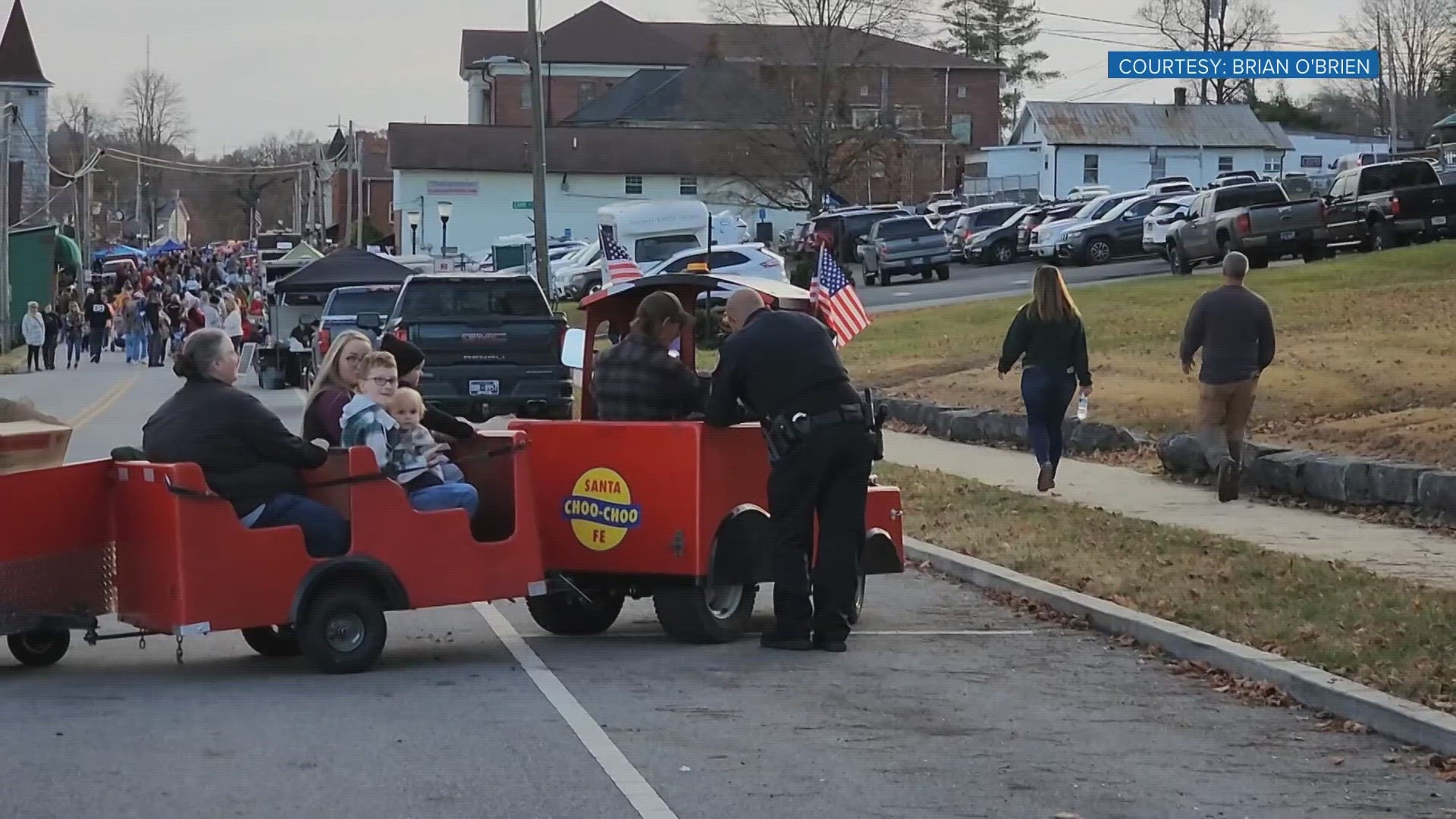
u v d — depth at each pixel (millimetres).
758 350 9500
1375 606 10109
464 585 9234
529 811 6449
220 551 8500
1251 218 39000
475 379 23031
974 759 7379
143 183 139375
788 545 9703
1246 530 13656
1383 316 25031
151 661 9430
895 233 51625
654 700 8438
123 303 55531
